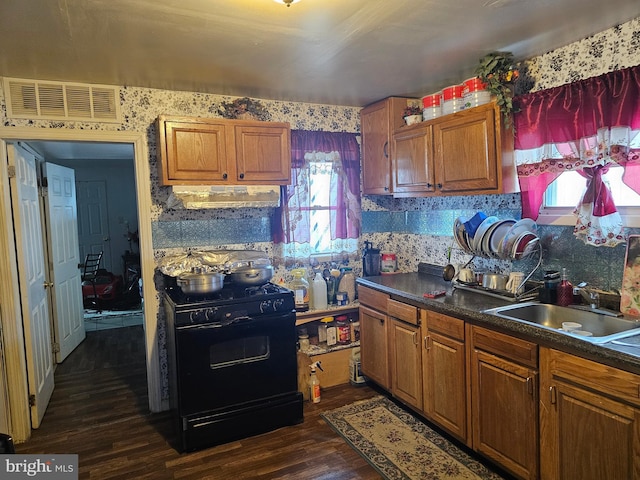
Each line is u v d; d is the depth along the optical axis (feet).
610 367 5.53
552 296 7.91
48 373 11.36
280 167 10.64
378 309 10.63
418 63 8.66
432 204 11.78
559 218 8.27
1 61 8.02
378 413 10.12
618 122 6.85
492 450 7.47
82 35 6.85
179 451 8.81
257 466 8.21
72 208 15.98
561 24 6.98
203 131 9.80
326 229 12.49
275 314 9.50
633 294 7.00
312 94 11.00
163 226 10.62
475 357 7.72
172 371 9.40
